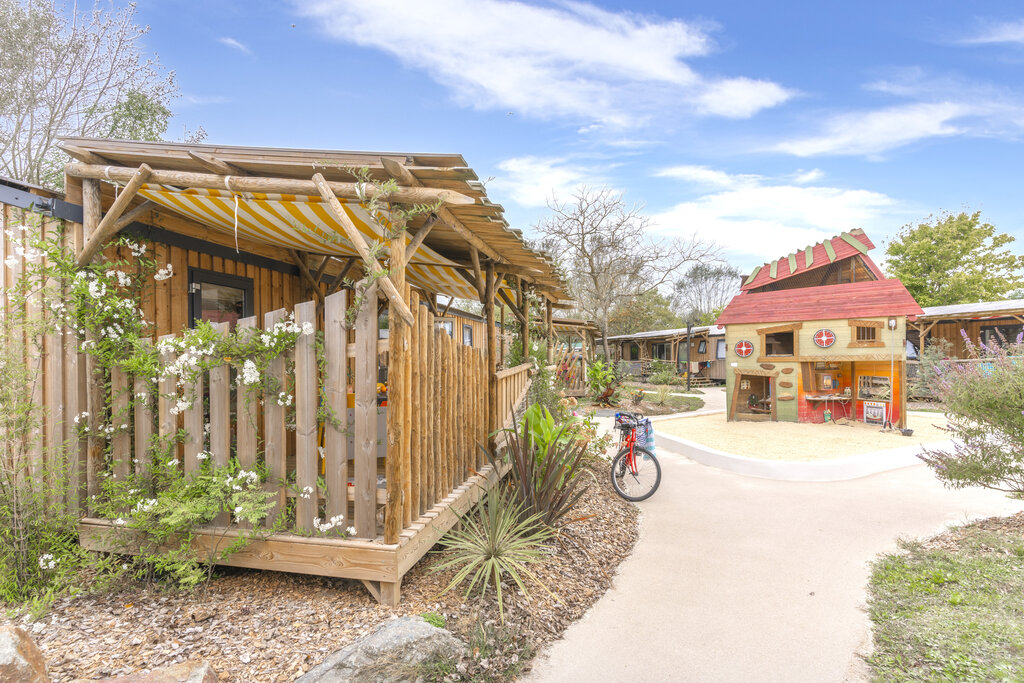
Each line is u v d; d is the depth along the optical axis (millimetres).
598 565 4266
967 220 24406
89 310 3592
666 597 3795
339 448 3234
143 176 3439
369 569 3129
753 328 12562
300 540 3238
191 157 3270
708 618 3465
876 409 11266
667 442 9969
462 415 4512
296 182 3264
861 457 7977
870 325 11188
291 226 4293
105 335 3672
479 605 3266
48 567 3334
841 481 7160
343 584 3412
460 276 6418
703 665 2910
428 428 3740
